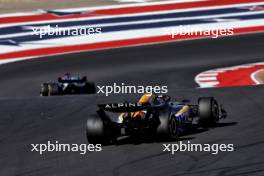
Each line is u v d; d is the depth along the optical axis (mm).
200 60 119875
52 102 71938
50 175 39156
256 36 137500
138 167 39438
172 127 46781
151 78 105188
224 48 129375
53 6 142750
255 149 42531
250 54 123188
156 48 132250
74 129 55250
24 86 106438
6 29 133000
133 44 136000
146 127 45844
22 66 122875
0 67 123062
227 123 53656
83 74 112500
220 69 109688
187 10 140500
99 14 138625
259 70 105812
